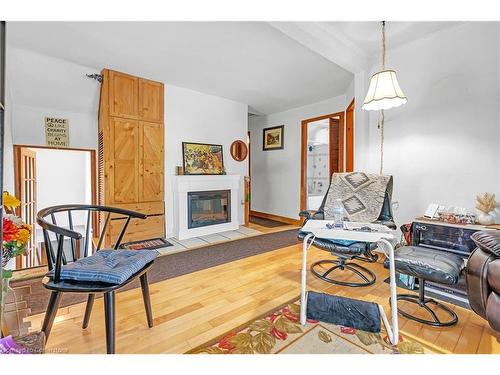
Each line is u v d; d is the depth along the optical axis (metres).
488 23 2.18
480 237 1.54
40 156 5.16
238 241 3.69
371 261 2.62
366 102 2.16
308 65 3.13
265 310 1.78
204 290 2.09
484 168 2.22
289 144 5.21
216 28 2.31
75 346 1.39
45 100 3.35
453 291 1.99
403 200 2.74
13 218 1.22
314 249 3.23
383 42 2.40
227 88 3.99
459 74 2.35
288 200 5.23
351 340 1.46
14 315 1.37
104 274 1.16
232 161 4.69
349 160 3.97
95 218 3.92
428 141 2.55
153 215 3.71
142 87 3.56
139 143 3.56
